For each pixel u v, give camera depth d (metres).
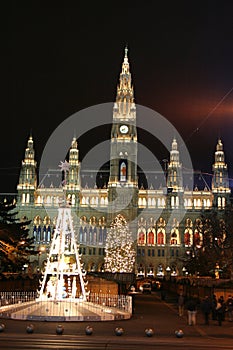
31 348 28.39
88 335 32.66
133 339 31.97
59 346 29.12
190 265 126.56
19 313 39.62
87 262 194.00
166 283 121.00
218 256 94.50
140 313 53.03
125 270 181.25
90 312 40.97
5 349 27.88
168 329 38.47
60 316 38.75
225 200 199.12
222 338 34.16
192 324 41.69
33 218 198.75
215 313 45.84
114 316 41.72
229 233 94.38
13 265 88.06
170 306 65.19
